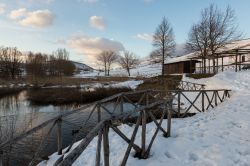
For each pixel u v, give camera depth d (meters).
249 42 36.31
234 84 17.80
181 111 14.16
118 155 5.32
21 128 12.10
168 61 50.44
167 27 36.00
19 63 67.81
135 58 70.06
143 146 5.04
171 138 6.21
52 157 6.22
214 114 9.62
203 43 27.33
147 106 5.22
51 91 31.20
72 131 12.12
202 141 5.88
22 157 7.40
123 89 30.14
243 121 7.84
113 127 4.15
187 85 24.31
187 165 4.56
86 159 5.43
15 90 35.88
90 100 26.03
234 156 4.88
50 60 70.19
